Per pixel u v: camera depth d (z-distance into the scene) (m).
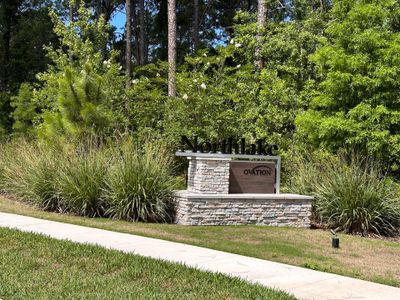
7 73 36.84
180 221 10.91
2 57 36.56
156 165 11.42
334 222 11.38
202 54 21.03
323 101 13.67
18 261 6.68
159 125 16.58
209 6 36.25
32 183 12.46
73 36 22.17
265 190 11.80
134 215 11.04
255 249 8.39
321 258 8.00
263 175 11.81
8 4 36.59
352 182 11.28
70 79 13.88
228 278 6.14
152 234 9.36
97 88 14.01
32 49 37.75
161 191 11.19
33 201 12.52
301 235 10.22
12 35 38.06
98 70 20.88
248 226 10.95
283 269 6.91
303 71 17.70
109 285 5.73
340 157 12.70
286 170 13.96
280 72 19.27
